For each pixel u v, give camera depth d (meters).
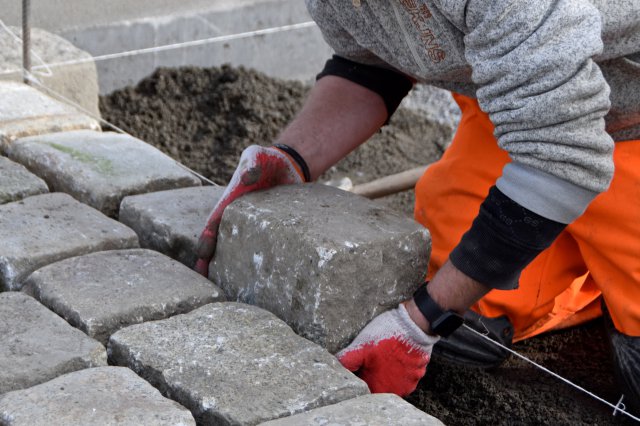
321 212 2.31
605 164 1.93
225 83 4.39
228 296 2.42
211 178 3.72
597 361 2.82
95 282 2.33
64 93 3.85
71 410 1.84
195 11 4.39
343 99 2.60
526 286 2.67
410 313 2.18
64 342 2.09
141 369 2.06
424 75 2.17
